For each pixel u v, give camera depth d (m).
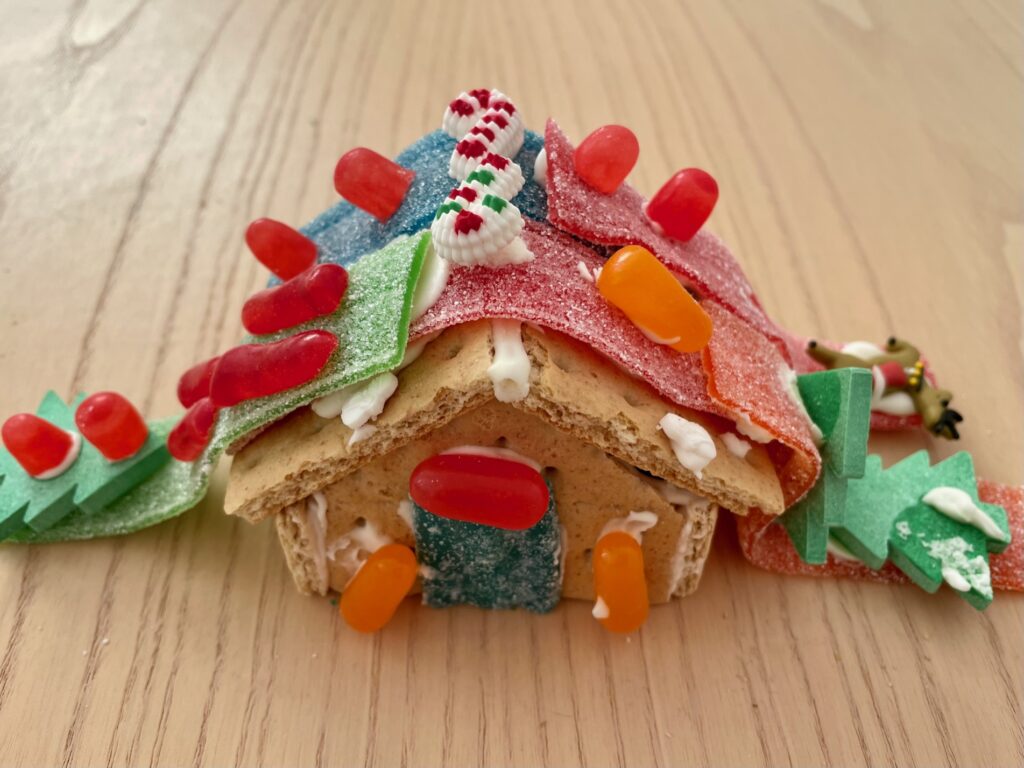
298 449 0.13
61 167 0.23
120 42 0.27
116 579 0.16
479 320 0.12
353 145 0.24
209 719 0.14
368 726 0.14
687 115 0.26
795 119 0.26
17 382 0.19
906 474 0.16
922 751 0.14
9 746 0.14
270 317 0.13
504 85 0.26
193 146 0.24
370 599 0.14
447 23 0.28
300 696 0.14
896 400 0.18
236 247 0.22
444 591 0.15
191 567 0.16
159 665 0.15
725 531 0.17
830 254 0.22
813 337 0.20
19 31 0.27
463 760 0.14
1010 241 0.23
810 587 0.16
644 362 0.12
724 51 0.28
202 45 0.27
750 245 0.22
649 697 0.14
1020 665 0.15
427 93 0.26
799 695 0.15
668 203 0.14
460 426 0.12
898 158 0.25
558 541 0.14
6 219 0.22
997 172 0.25
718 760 0.14
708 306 0.14
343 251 0.15
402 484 0.13
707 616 0.15
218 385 0.12
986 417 0.19
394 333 0.12
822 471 0.14
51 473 0.16
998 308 0.21
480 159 0.13
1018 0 0.30
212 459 0.13
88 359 0.19
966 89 0.27
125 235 0.22
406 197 0.14
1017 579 0.16
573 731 0.14
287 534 0.14
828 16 0.30
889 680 0.15
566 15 0.29
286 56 0.27
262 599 0.15
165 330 0.20
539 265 0.12
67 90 0.25
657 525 0.14
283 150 0.24
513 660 0.15
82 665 0.15
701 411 0.13
